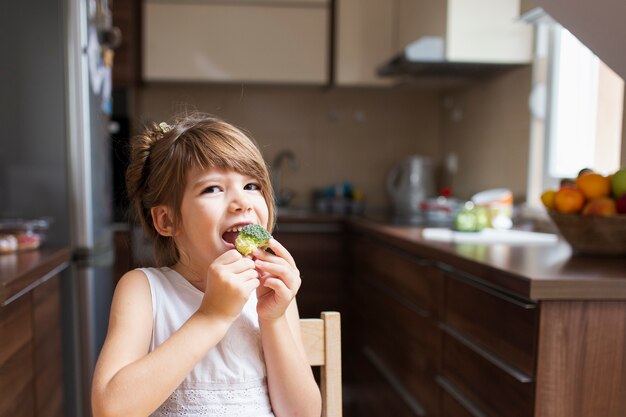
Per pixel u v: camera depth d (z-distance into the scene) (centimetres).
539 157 257
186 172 82
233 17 322
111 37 215
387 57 326
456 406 161
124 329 81
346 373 305
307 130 366
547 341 120
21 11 186
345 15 323
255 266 80
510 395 132
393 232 215
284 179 367
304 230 307
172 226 85
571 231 154
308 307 309
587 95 221
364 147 370
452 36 255
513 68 274
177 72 321
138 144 93
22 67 187
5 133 188
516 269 130
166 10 318
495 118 296
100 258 207
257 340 88
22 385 130
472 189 325
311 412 86
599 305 121
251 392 86
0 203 189
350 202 341
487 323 143
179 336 74
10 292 115
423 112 372
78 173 190
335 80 326
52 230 190
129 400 72
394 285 218
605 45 109
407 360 203
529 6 197
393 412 218
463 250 165
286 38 325
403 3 309
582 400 121
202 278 89
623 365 122
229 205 82
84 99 189
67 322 186
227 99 359
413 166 336
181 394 84
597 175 155
